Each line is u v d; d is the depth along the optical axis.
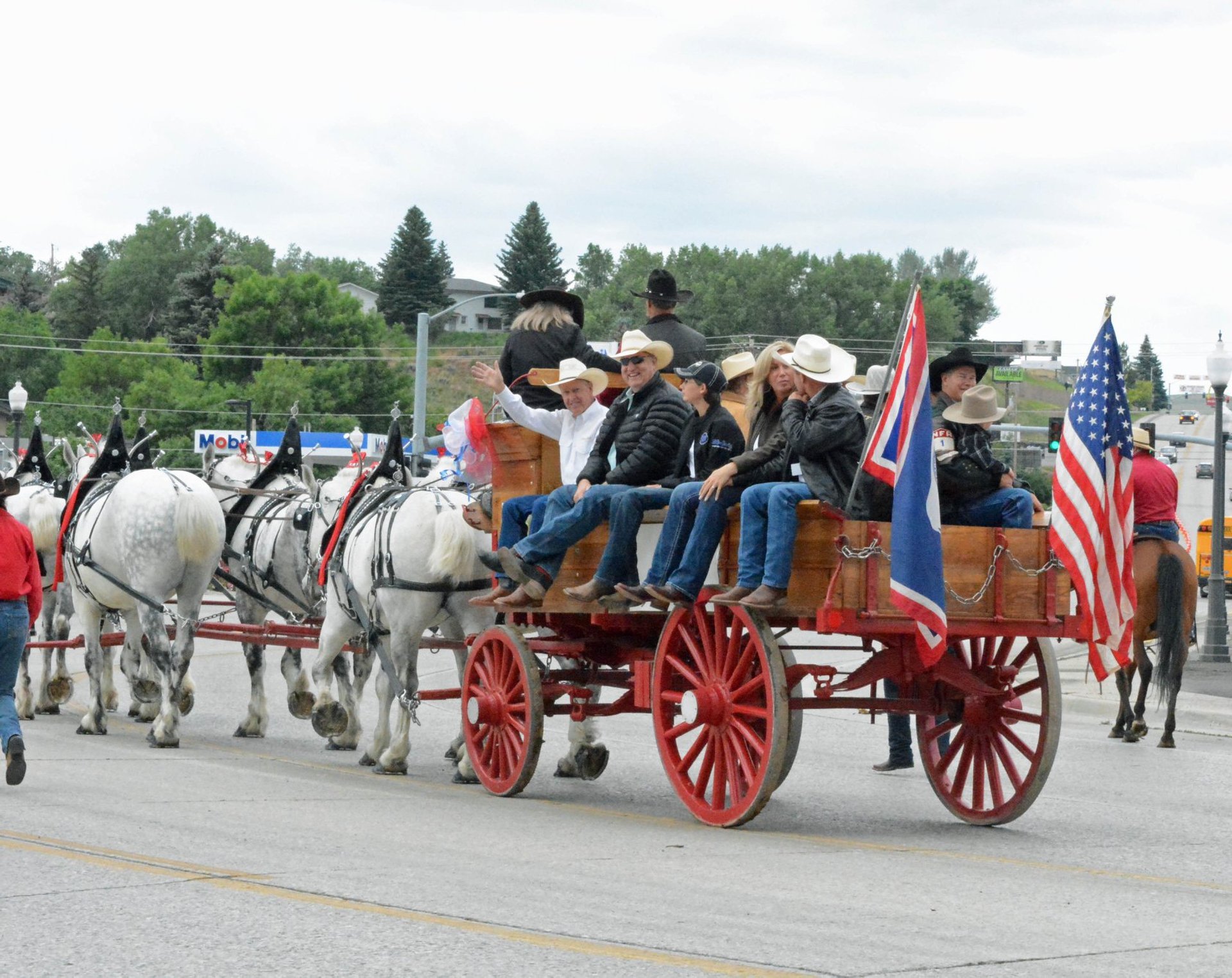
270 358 142.38
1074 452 14.09
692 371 13.70
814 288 176.75
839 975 7.67
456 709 23.89
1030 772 13.29
